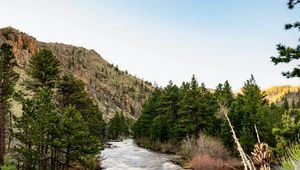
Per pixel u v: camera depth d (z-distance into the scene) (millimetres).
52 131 32719
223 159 42656
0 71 35781
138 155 58594
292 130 26125
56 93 45938
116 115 126688
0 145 35531
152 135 71500
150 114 82438
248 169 1570
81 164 36344
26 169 31469
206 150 43750
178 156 55719
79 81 46750
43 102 31844
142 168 43938
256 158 1564
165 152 63688
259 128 43562
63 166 34469
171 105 68625
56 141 31875
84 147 32875
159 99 80312
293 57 14336
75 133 32688
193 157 44312
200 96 58656
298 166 1425
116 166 45375
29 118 31594
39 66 44750
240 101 52438
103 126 90812
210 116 54812
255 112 46469
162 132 69750
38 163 31609
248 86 58906
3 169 30812
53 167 33906
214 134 51562
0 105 36500
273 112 52312
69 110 34969
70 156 33625
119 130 126438
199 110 55562
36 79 48469
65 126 32625
